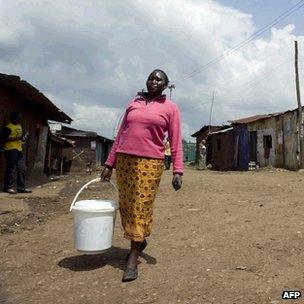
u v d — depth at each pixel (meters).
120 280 3.71
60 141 23.47
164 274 3.76
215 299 3.19
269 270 3.72
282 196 8.47
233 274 3.67
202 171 26.45
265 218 5.81
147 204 3.76
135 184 3.73
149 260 4.19
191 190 10.27
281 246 4.35
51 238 5.35
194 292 3.34
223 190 10.18
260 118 25.45
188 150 50.69
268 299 3.14
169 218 6.36
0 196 9.23
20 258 4.57
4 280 3.94
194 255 4.26
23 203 8.43
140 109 3.78
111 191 10.83
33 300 3.45
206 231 5.22
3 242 5.32
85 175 24.27
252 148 26.78
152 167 3.74
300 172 20.25
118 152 3.82
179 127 3.86
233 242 4.61
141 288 3.50
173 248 4.57
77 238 3.88
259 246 4.38
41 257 4.57
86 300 3.38
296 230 4.94
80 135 34.50
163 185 11.78
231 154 28.20
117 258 4.33
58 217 6.96
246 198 8.34
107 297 3.40
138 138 3.72
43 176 17.48
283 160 23.44
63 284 3.73
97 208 3.80
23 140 10.40
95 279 3.78
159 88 3.83
